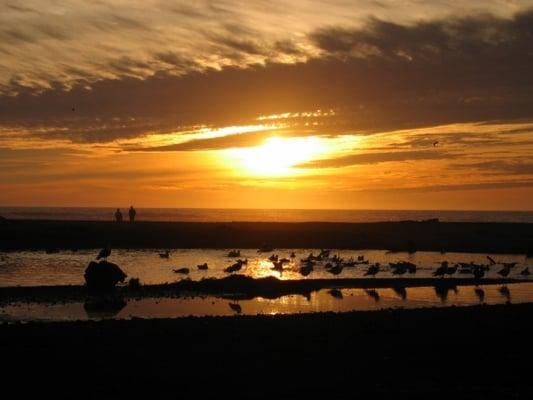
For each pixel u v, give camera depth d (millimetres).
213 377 14516
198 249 52188
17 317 22562
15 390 13609
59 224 61375
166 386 13906
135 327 18984
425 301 27359
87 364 15352
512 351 17094
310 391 13633
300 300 27328
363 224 71375
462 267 38250
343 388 13844
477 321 20453
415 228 68375
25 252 46625
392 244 57156
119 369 15008
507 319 20828
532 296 29125
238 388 13812
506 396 13383
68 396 13297
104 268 29203
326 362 15797
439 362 15961
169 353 16344
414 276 35219
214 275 35938
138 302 26156
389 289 30734
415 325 19766
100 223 63906
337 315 21250
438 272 35188
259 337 18062
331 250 54406
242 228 62750
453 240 59781
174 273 36469
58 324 19328
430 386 14039
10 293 27359
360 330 19016
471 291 30516
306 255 49344
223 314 23797
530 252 50719
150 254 47375
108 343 17156
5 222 60750
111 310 24281
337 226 68625
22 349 16484
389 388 13867
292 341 17688
